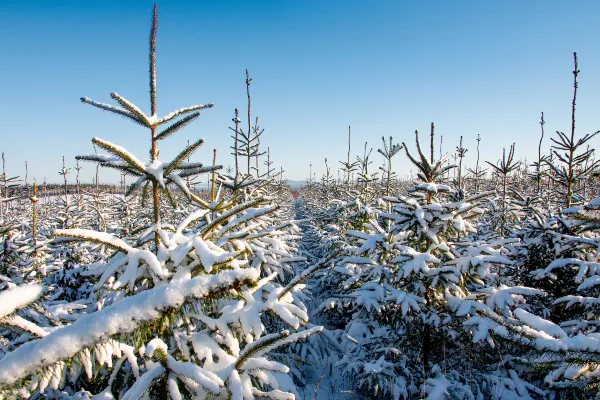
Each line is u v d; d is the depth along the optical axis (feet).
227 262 9.25
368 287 18.94
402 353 19.25
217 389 6.37
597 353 6.15
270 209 10.31
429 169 18.79
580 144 24.80
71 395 10.23
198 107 10.07
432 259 16.31
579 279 17.90
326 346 23.53
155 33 9.54
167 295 3.85
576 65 24.43
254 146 26.66
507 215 38.91
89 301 12.76
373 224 22.88
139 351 8.68
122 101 8.59
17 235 22.54
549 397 17.60
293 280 9.06
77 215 41.42
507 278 26.37
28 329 4.70
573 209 14.17
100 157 8.64
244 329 8.82
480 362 19.52
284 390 10.99
